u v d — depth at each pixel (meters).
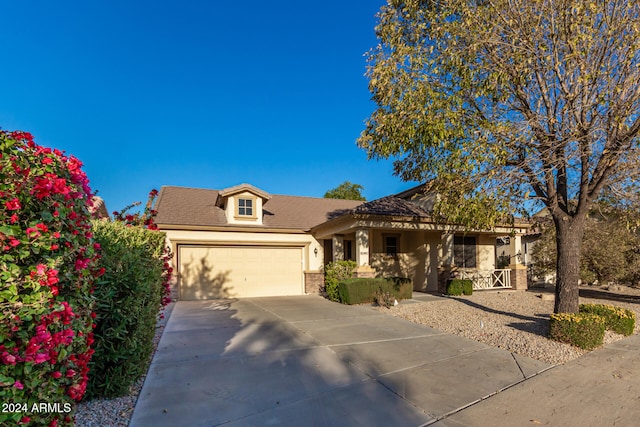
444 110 6.93
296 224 16.75
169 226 14.05
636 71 6.39
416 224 13.40
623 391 4.70
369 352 6.46
